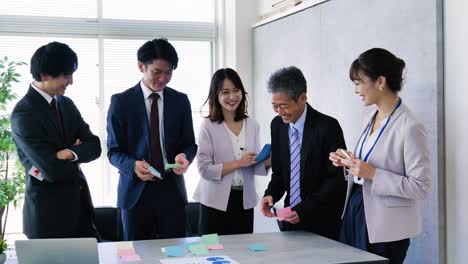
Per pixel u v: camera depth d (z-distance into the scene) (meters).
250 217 3.03
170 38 5.39
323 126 2.55
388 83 2.29
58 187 2.57
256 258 2.12
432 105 2.81
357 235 2.41
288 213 2.49
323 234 2.63
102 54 5.20
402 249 2.32
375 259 2.12
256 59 5.12
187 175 5.34
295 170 2.65
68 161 2.57
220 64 5.49
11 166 4.55
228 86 2.93
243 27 5.19
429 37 2.81
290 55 4.41
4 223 4.54
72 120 2.74
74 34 5.12
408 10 2.96
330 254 2.18
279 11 4.74
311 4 4.02
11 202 4.58
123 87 5.29
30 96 2.56
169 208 2.84
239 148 3.02
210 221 2.96
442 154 2.78
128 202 2.80
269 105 4.83
